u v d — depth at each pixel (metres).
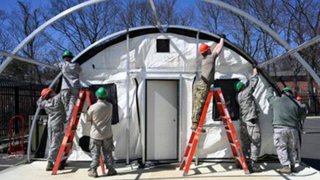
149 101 10.05
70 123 8.92
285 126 8.67
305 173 8.67
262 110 10.05
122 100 10.02
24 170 9.26
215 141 9.98
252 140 9.07
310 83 38.72
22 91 18.75
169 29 10.12
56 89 10.04
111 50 10.10
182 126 9.92
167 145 10.08
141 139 9.83
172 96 10.16
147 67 10.01
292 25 37.22
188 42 10.12
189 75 10.04
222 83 10.09
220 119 10.00
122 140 9.95
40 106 9.53
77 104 9.05
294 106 8.72
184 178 8.30
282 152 8.74
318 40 7.54
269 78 10.12
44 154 10.47
